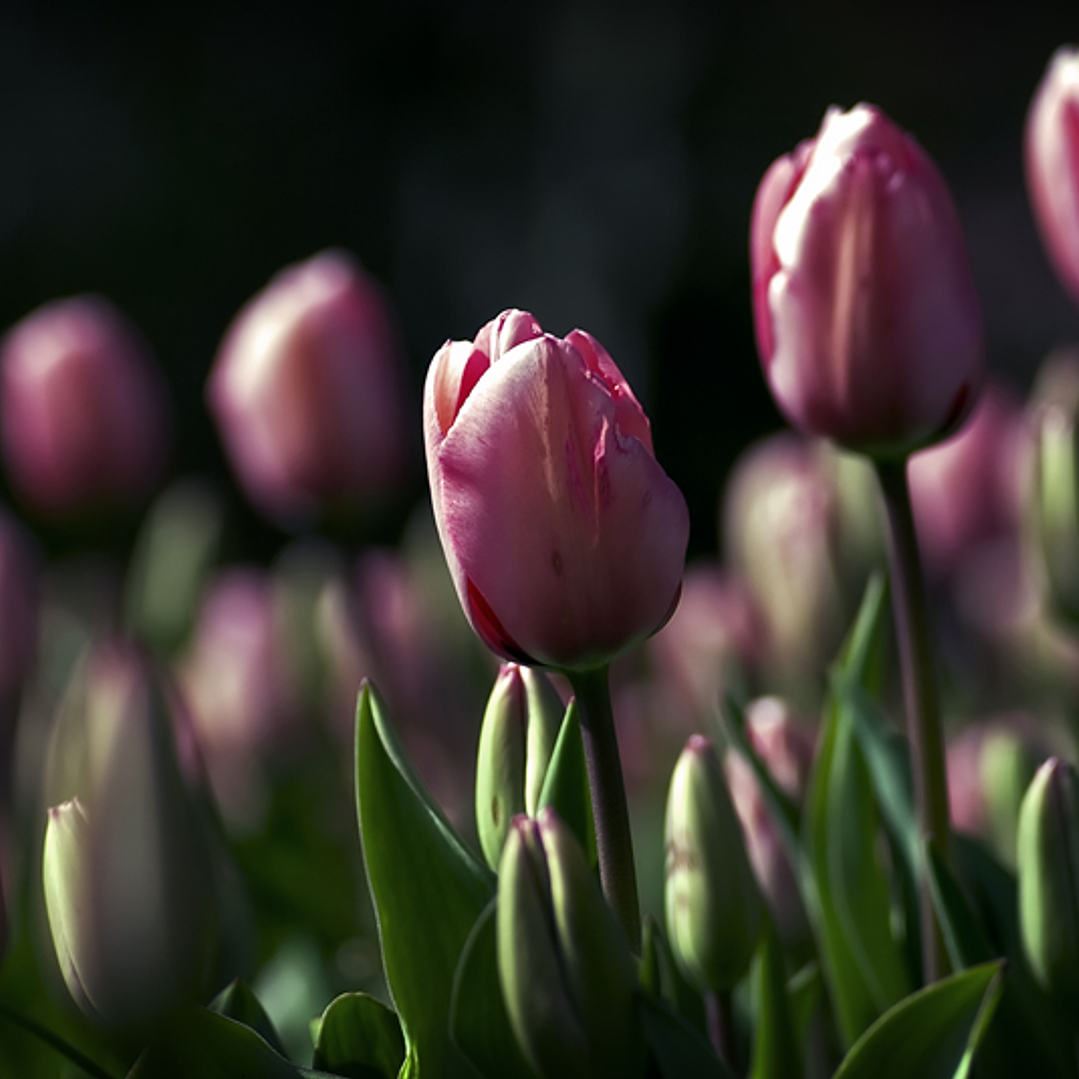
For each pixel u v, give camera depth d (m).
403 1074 0.66
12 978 0.89
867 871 0.75
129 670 0.63
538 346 0.64
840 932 0.75
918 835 0.75
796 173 0.72
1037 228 5.31
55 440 1.34
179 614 1.47
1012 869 0.81
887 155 0.71
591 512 0.65
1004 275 5.31
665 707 1.29
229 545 1.93
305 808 1.07
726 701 0.78
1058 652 1.15
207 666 1.27
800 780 0.81
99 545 1.38
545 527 0.65
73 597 1.70
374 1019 0.68
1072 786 0.70
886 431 0.72
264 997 0.88
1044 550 0.89
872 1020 0.75
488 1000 0.65
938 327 0.71
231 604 1.46
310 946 0.90
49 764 0.65
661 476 0.65
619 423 0.65
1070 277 0.81
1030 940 0.71
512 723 0.69
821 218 0.71
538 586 0.65
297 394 1.06
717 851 0.71
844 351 0.71
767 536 1.09
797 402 0.72
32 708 1.22
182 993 0.63
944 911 0.71
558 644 0.66
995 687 1.41
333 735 1.18
